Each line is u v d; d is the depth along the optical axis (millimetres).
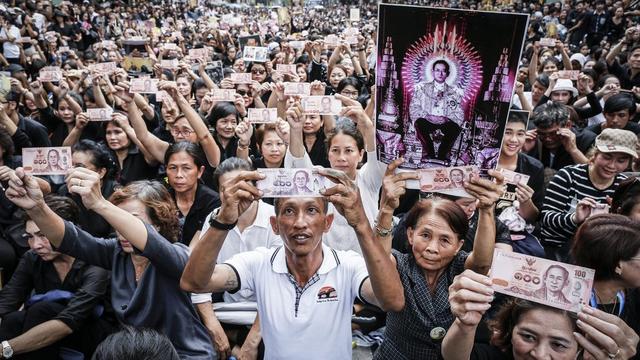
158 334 1489
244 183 1771
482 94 1819
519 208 3508
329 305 2043
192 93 7992
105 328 2629
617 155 3277
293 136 3883
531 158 3996
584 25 14828
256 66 8797
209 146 4492
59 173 2164
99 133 5754
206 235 1831
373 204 3477
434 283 2275
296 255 1994
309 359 2006
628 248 1955
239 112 5707
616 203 2775
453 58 1807
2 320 2641
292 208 1952
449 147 1892
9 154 3971
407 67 1847
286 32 22250
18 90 5723
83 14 18703
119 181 4668
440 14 1775
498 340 1888
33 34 12922
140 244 2170
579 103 6504
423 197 3135
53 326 2480
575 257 2117
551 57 9320
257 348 2797
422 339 2166
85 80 7352
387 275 1801
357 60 9805
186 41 17797
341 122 3582
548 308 1664
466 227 2275
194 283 1902
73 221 2807
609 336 1525
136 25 21000
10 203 3787
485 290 1542
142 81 5500
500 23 1748
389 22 1811
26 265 2836
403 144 1931
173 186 3635
